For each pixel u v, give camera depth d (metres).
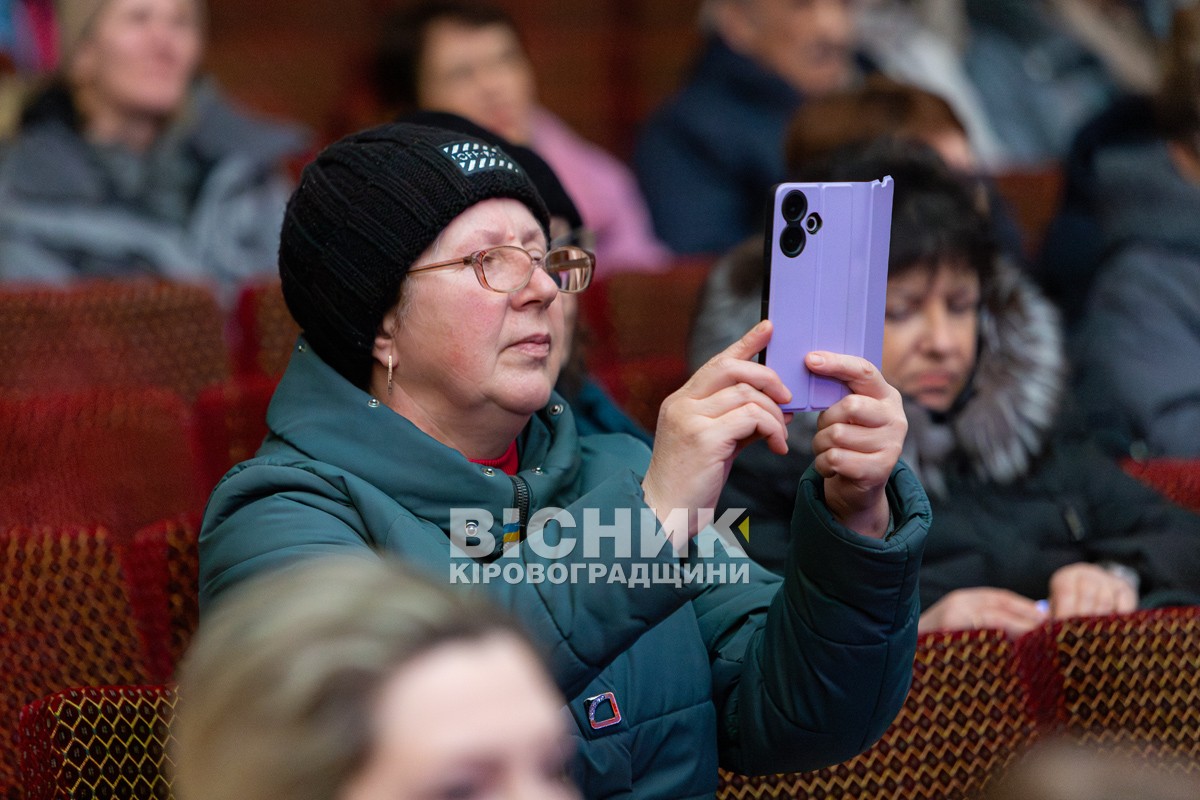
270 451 5.62
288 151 13.45
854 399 4.62
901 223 7.54
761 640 5.24
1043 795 2.57
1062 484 8.23
